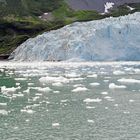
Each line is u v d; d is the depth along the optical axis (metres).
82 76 46.72
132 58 78.38
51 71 56.19
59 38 84.19
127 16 83.00
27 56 89.00
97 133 17.19
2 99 27.44
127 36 77.56
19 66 70.94
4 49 123.56
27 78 45.12
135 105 24.05
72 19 176.38
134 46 77.31
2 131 17.75
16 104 25.11
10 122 19.58
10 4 187.00
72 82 39.59
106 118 20.22
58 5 199.75
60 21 168.50
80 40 78.94
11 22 157.50
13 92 31.66
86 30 80.75
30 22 161.00
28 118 20.55
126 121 19.45
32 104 25.08
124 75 47.16
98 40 77.88
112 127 18.25
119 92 30.56
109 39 77.81
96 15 176.12
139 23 78.31
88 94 29.59
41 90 32.62
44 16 187.12
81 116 20.83
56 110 22.69
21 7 187.75
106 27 77.44
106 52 77.56
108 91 31.30
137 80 38.59
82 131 17.58
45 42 85.88
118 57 77.62
